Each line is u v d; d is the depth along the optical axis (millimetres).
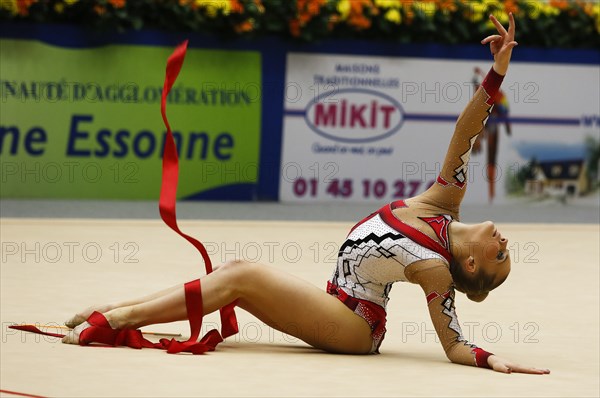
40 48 28250
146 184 29359
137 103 29047
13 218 24984
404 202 11797
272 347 12180
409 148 31156
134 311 11555
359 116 30703
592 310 15555
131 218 25906
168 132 11867
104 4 28062
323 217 27594
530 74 31766
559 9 31797
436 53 31031
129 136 29094
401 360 11602
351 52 30516
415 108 31078
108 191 29125
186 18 28938
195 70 29422
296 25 29641
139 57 28938
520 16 31344
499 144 31750
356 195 30969
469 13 31000
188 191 29750
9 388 9344
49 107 28469
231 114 29844
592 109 32250
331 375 10516
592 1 32500
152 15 28859
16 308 13938
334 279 11961
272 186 30406
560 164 32188
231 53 29703
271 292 11469
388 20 30297
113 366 10469
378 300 11695
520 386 10273
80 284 16250
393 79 30875
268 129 30156
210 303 11453
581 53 32094
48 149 28609
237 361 11086
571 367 11430
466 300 16266
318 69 30312
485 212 30078
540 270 19750
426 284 11383
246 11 29172
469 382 10398
